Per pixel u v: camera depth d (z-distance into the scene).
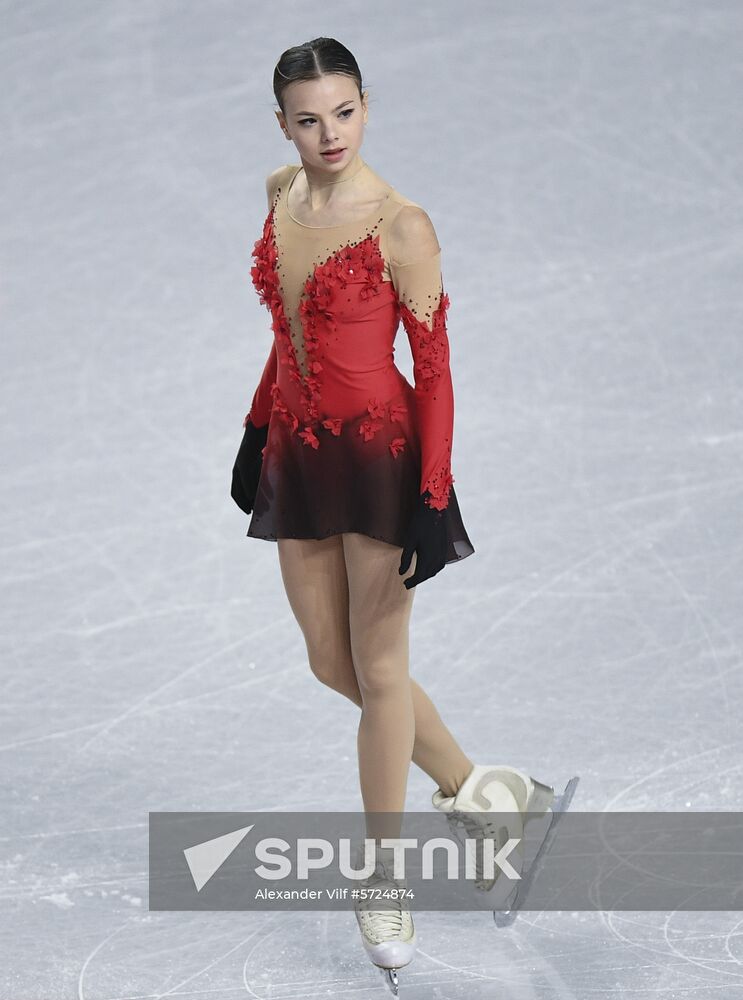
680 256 23.58
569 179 25.11
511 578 17.17
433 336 10.57
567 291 23.03
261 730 14.69
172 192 25.48
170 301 23.59
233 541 18.45
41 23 28.59
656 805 13.15
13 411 21.34
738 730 14.22
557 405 20.81
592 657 15.59
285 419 11.21
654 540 17.73
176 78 27.45
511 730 14.38
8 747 14.37
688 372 21.34
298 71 10.20
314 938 11.60
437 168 25.36
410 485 11.00
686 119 26.02
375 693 11.23
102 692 15.38
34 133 26.56
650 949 11.20
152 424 20.94
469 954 11.28
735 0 28.38
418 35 27.78
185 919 11.83
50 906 11.98
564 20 28.00
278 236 10.94
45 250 24.56
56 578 17.69
